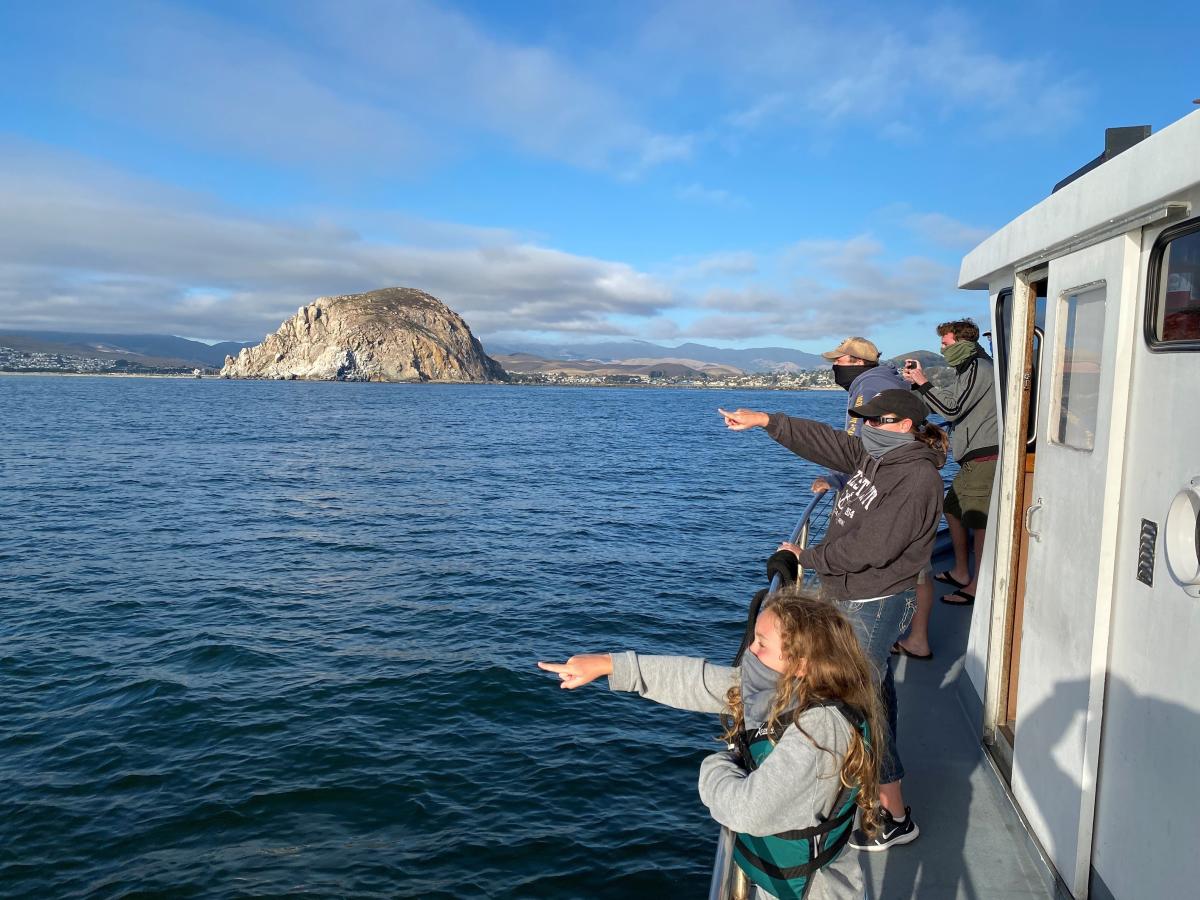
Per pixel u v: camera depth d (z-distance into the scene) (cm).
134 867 655
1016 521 385
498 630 1243
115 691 993
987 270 410
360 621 1286
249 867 655
